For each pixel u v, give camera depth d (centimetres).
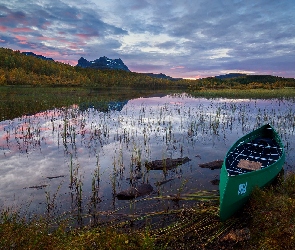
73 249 657
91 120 2714
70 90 6725
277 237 725
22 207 1002
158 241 784
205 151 1744
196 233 820
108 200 1077
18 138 1969
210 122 2534
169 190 1162
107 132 2200
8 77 7712
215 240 788
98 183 1238
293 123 2464
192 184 1227
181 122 2611
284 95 5575
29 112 3056
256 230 799
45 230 757
